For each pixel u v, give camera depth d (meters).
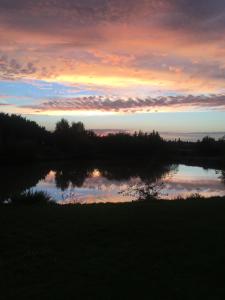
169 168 55.31
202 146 89.44
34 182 38.97
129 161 77.12
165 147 82.12
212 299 5.05
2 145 66.25
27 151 67.12
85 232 8.41
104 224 9.09
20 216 9.99
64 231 8.48
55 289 5.42
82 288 5.45
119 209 11.17
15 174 48.91
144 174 45.59
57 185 35.66
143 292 5.30
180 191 29.03
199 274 5.95
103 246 7.46
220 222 9.26
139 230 8.55
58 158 77.75
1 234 8.16
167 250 7.12
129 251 7.10
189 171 52.75
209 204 12.08
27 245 7.48
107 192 28.83
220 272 6.03
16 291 5.36
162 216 9.97
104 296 5.18
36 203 14.14
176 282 5.63
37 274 6.00
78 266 6.33
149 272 6.04
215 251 7.04
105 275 5.93
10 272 6.07
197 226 8.86
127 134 97.25
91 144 87.56
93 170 55.50
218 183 35.69
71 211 10.80
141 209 11.12
